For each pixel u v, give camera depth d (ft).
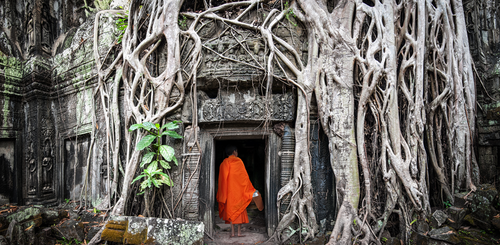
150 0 15.38
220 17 13.92
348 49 13.50
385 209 13.33
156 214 14.05
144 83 14.07
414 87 14.46
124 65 14.64
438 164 15.02
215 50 13.67
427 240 12.41
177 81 13.76
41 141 18.35
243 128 14.33
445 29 15.39
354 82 13.84
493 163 15.43
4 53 19.54
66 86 18.54
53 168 18.94
